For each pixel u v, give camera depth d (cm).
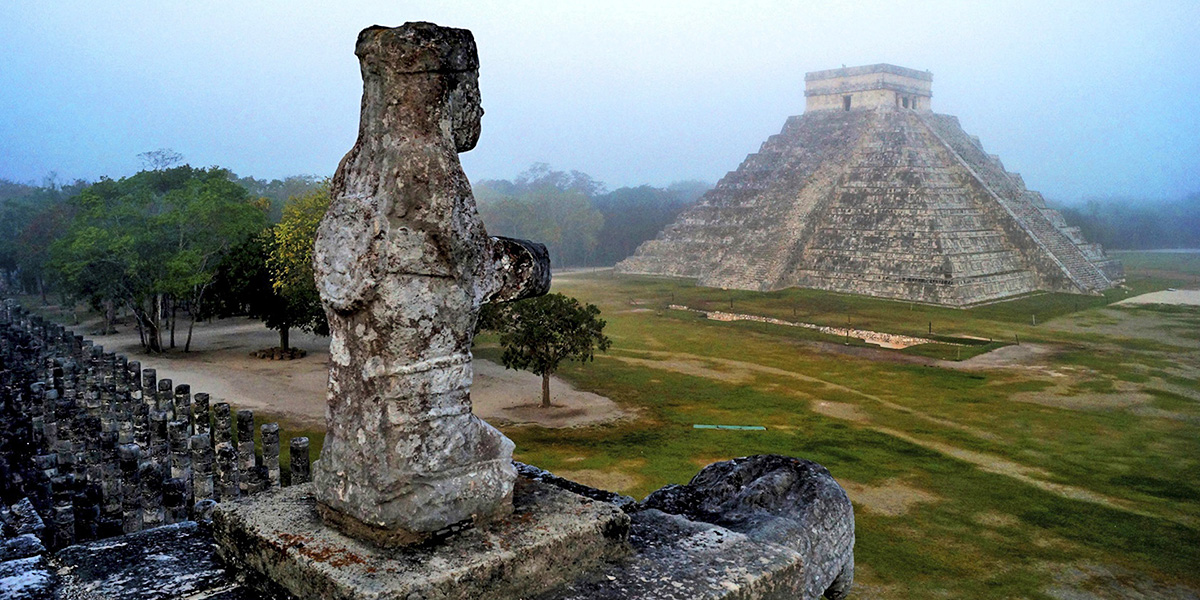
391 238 447
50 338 3250
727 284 8281
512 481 497
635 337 5425
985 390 3925
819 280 7938
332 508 485
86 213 4872
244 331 5522
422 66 456
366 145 471
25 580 492
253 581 486
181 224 4522
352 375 473
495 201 11619
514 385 3912
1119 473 2720
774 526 605
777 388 3950
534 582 462
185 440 1698
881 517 2311
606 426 3241
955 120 9956
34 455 1605
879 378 4197
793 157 9269
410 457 456
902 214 7725
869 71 9200
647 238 13675
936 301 6988
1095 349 4975
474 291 484
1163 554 2072
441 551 450
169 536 572
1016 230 8019
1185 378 4156
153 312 4628
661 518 573
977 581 1909
